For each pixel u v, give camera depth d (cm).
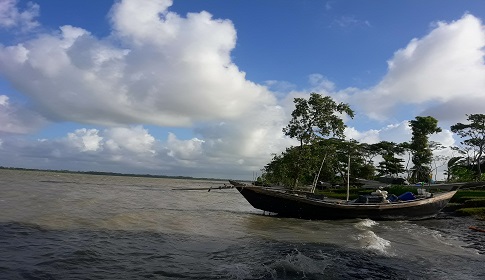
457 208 2966
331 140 5303
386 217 2186
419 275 886
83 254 898
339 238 1388
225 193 6519
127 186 6588
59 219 1452
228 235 1332
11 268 744
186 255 964
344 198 3825
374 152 6919
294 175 3062
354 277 830
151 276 758
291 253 1051
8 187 3559
